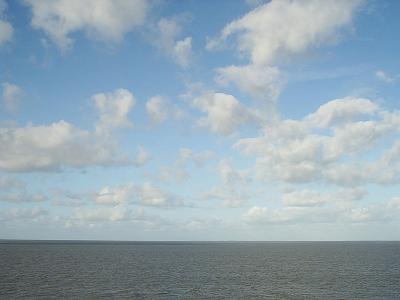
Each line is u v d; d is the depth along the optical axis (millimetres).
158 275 81938
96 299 52906
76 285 64688
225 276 81750
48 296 54188
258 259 140875
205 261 128000
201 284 68812
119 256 151375
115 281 70625
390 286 67500
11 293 55750
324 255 170375
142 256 154125
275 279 76938
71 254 160500
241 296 57344
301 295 58406
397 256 158875
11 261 113188
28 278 72375
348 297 56938
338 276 82500
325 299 55375
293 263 120062
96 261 120625
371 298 56125
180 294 58125
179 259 137250
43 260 120375
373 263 119500
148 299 53781
